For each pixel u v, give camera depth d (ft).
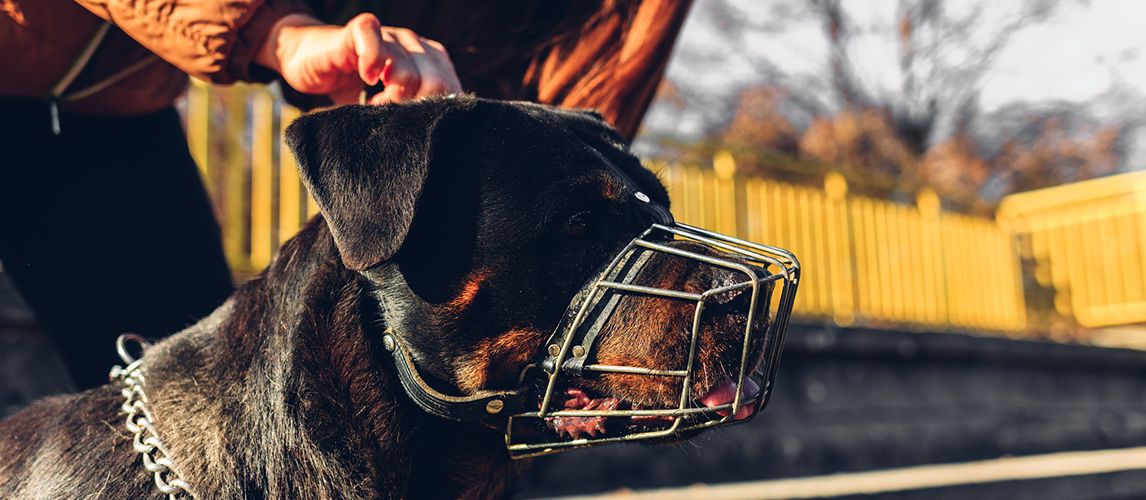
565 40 7.16
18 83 5.81
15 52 5.56
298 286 5.31
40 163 6.40
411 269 5.09
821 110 54.49
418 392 5.03
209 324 5.82
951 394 21.38
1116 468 17.72
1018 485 15.03
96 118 6.55
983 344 22.31
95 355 7.14
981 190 56.80
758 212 22.44
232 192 13.97
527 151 5.21
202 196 7.79
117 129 6.74
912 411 20.01
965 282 28.84
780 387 16.90
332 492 4.98
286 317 5.24
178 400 5.23
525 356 5.09
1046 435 22.89
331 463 5.01
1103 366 27.04
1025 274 33.88
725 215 21.49
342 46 5.26
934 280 27.50
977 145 58.08
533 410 5.28
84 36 5.72
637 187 5.51
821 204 24.34
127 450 5.07
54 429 5.45
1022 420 22.99
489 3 7.13
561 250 5.08
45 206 6.52
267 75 5.93
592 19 7.04
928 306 27.02
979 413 21.89
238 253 13.92
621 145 6.15
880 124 55.21
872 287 25.12
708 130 50.93
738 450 15.16
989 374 22.79
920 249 27.32
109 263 6.87
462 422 5.46
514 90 7.55
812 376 17.76
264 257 14.05
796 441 16.33
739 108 51.88
